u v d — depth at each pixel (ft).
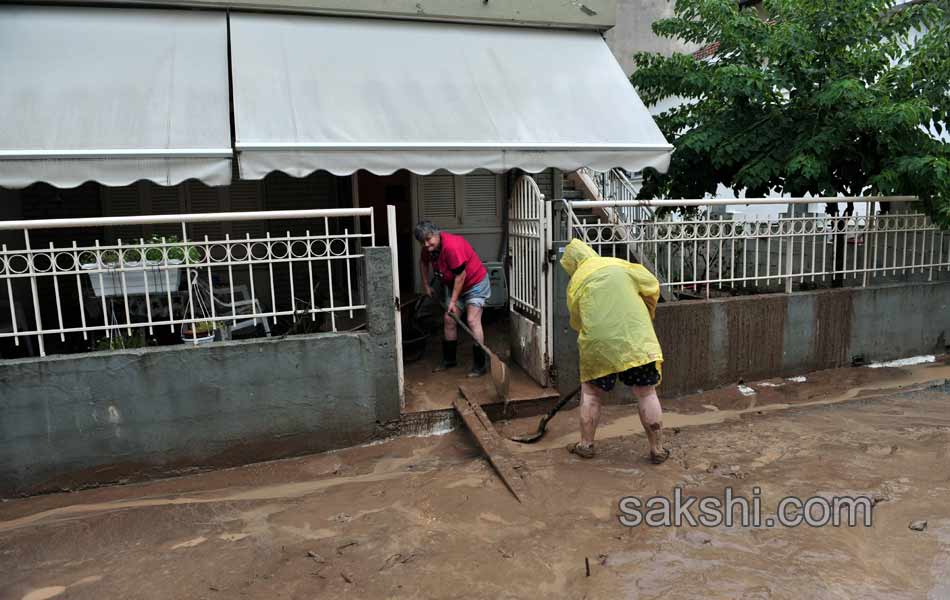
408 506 14.05
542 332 19.47
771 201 21.66
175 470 16.15
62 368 15.10
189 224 26.37
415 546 12.45
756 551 11.91
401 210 29.01
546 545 12.35
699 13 26.03
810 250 23.99
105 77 19.07
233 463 16.56
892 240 23.86
